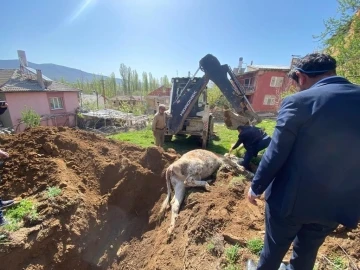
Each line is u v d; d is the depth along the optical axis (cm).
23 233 296
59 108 2328
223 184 427
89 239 357
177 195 401
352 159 131
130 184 438
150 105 4206
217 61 702
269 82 2623
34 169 406
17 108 1941
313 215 145
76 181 417
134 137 977
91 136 555
